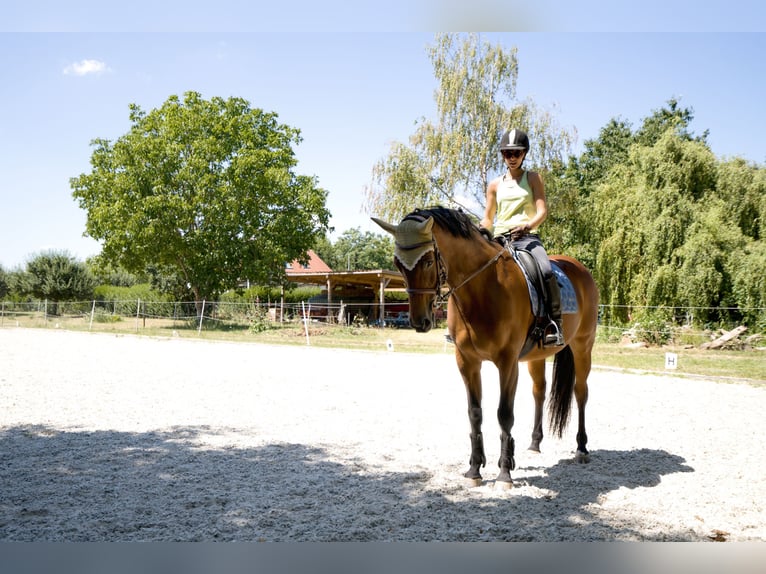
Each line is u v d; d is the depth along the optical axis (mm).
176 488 4609
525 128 30125
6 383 10508
